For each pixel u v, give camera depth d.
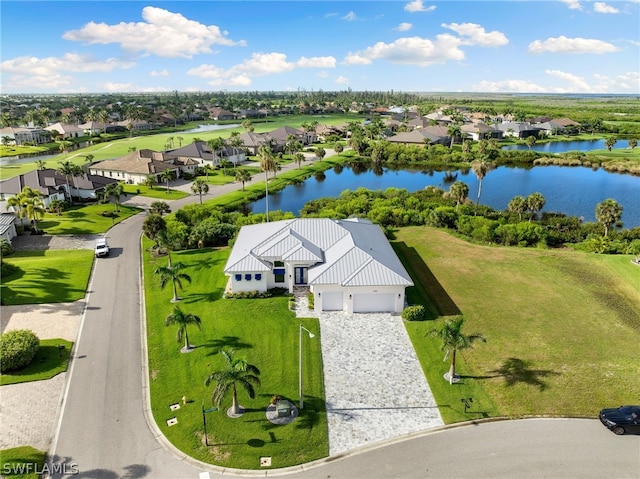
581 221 81.88
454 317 43.81
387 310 44.91
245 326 41.81
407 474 26.09
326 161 146.25
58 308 46.22
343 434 29.25
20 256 61.00
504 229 67.25
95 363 37.03
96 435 29.27
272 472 26.38
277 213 74.00
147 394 33.34
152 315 44.53
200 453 27.69
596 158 142.38
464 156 147.62
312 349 38.38
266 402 32.12
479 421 30.36
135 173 109.31
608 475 25.86
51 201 86.12
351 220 60.81
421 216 75.38
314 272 46.19
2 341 35.66
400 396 32.88
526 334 40.84
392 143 172.25
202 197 98.00
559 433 29.17
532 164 145.25
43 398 32.75
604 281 51.91
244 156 147.12
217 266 56.34
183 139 188.25
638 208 92.75
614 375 34.97
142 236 70.38
